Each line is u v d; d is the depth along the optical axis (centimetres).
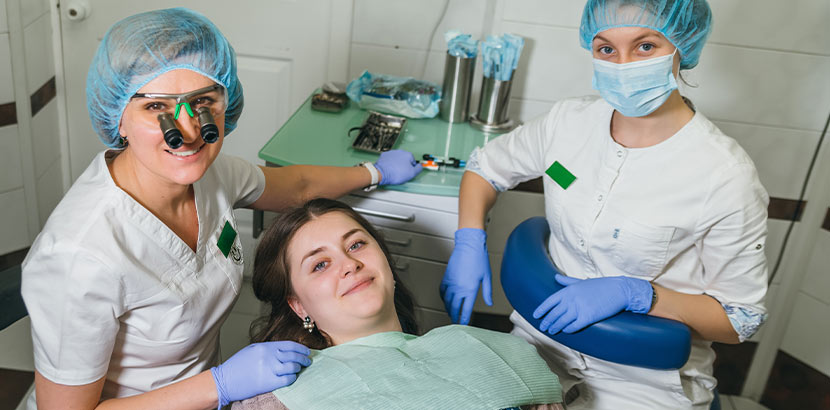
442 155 205
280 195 167
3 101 222
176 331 129
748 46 214
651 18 123
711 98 224
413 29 244
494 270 262
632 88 130
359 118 225
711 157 136
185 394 125
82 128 270
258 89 264
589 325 140
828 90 217
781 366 251
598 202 147
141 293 120
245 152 278
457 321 170
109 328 117
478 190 175
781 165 230
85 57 257
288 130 211
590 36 136
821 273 233
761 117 224
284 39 254
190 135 112
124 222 118
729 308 141
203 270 133
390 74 253
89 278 111
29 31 231
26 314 139
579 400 160
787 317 246
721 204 134
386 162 190
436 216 194
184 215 132
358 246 145
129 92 112
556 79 230
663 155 140
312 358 135
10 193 234
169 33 109
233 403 131
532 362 138
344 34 247
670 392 152
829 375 237
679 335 137
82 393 118
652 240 142
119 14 251
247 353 129
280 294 152
